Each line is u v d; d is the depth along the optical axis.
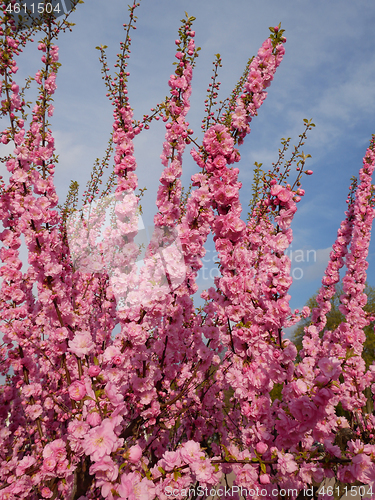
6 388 3.95
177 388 3.68
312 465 2.12
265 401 2.41
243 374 2.59
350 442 2.18
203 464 2.06
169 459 2.13
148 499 1.93
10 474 3.04
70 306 3.39
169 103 2.77
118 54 3.35
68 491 2.82
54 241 3.40
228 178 2.56
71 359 3.37
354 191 5.83
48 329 4.02
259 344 2.51
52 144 3.58
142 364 2.91
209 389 3.92
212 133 2.60
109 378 2.52
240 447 3.58
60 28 3.39
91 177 5.46
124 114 3.29
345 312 5.34
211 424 4.03
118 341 2.71
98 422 1.92
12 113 3.29
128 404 3.26
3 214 3.59
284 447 2.27
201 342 3.54
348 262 5.40
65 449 2.52
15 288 3.50
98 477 1.80
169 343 3.25
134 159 3.13
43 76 3.44
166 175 2.60
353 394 4.77
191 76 2.77
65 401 4.29
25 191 3.38
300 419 2.03
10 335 3.47
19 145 3.34
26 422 4.18
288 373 2.36
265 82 2.74
